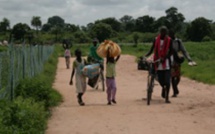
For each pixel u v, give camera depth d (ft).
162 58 37.01
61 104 37.35
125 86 51.55
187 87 49.73
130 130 26.58
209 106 35.12
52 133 26.08
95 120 29.76
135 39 257.75
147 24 418.72
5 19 199.62
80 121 29.48
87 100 39.83
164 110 33.37
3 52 29.48
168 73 37.29
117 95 42.98
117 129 26.89
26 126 23.65
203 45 223.51
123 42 299.58
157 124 28.22
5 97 29.63
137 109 33.91
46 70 69.72
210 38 329.31
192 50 189.47
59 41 278.46
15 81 35.09
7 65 31.09
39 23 263.49
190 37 346.33
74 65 36.83
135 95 42.93
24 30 115.85
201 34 340.59
